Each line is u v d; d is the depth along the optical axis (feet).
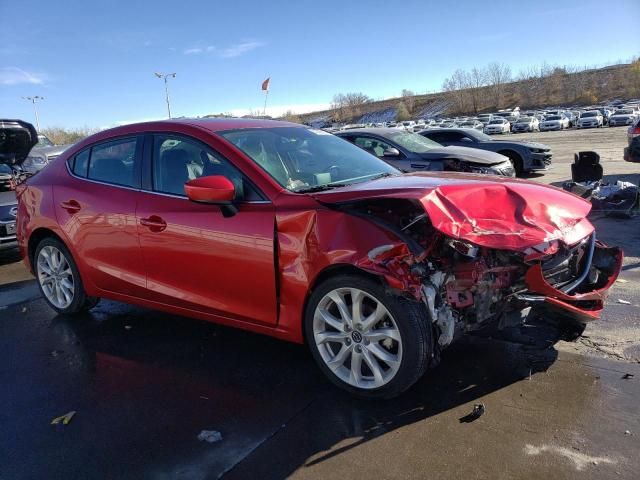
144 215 12.75
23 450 9.38
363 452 8.84
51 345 13.97
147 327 14.87
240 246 11.12
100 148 14.46
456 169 30.58
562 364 11.39
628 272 17.54
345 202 10.20
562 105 292.81
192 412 10.34
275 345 13.19
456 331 10.09
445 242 10.14
